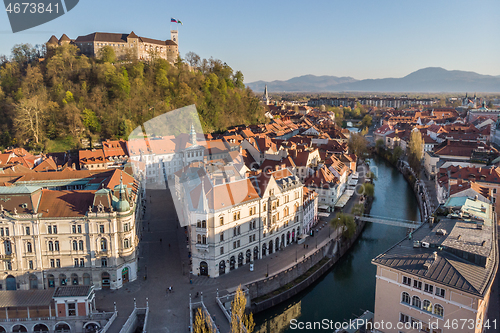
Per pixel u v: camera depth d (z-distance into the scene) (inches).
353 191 6811.0
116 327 3100.4
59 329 3284.9
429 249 2775.6
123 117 7696.9
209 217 3809.1
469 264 2564.0
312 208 5378.9
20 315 3233.3
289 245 4785.9
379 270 2726.4
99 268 3666.3
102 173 5098.4
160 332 3070.9
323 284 4343.0
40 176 4938.5
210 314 3280.0
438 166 7303.2
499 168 5866.1
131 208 3784.5
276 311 3858.3
